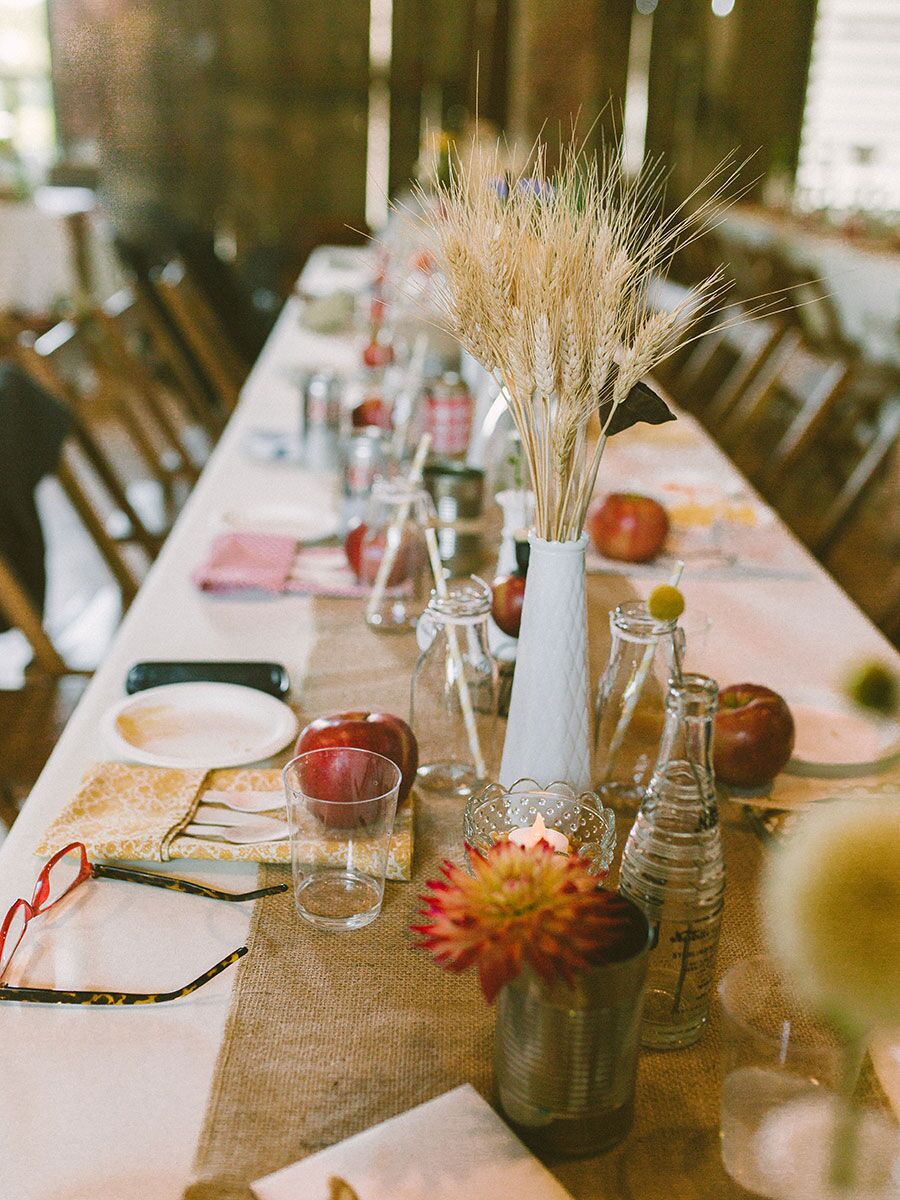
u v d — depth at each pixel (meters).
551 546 0.98
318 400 2.27
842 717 1.34
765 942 0.96
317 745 1.04
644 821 0.82
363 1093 0.79
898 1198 0.66
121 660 1.45
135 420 3.59
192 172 6.57
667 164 7.54
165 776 1.14
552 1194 0.70
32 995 0.86
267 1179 0.71
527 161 0.95
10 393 2.19
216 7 6.28
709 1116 0.78
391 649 1.50
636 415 0.94
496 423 1.84
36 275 6.57
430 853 1.06
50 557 3.84
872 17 7.25
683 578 1.78
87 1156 0.74
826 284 5.18
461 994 0.89
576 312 0.85
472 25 6.37
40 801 1.13
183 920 0.97
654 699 1.11
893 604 2.05
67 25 6.33
